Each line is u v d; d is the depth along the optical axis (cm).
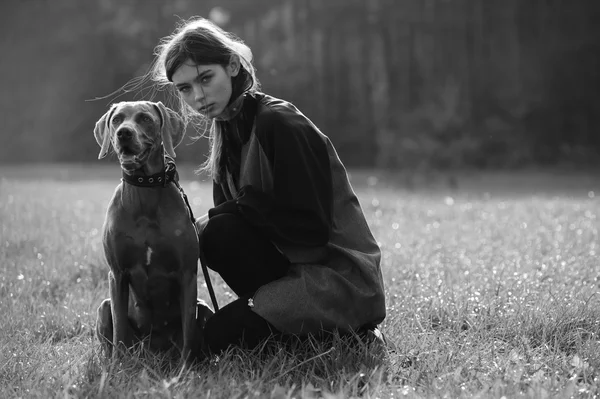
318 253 362
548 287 483
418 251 641
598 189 1998
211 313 394
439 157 3431
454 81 4138
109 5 4309
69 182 1845
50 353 380
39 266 582
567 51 4194
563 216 874
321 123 4088
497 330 406
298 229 349
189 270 366
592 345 377
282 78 4066
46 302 500
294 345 358
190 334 363
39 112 4041
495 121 3875
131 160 346
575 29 4341
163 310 381
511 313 424
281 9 4428
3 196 1182
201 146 2553
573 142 4053
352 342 363
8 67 4184
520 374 327
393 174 2809
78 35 4053
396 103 4169
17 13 4281
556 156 3825
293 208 346
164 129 367
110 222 365
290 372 338
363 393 314
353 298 359
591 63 4175
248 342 362
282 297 354
